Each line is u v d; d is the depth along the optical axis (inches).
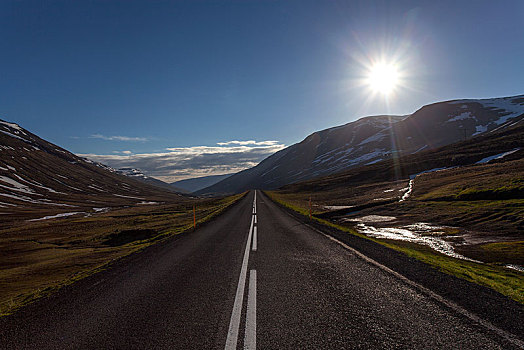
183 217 1455.5
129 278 260.8
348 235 490.0
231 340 137.0
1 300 301.7
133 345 136.0
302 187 3826.3
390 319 154.8
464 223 786.8
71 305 195.3
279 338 137.3
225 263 304.2
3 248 1048.8
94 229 1485.0
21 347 139.6
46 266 523.5
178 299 197.6
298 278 238.8
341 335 139.1
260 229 589.6
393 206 1220.5
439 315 157.1
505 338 130.4
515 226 683.4
